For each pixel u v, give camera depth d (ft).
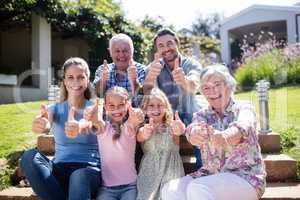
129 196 9.07
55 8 34.60
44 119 8.89
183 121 10.86
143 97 10.29
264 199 9.41
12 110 19.90
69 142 9.57
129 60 11.53
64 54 43.91
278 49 34.73
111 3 43.83
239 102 8.82
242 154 8.18
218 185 7.73
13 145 13.35
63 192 8.86
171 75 11.28
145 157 9.65
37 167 8.64
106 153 9.37
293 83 28.50
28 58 44.27
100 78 11.42
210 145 8.36
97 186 9.15
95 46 38.75
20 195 10.10
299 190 9.92
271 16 55.31
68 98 9.86
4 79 30.76
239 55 61.67
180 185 8.32
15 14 35.63
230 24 59.82
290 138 12.91
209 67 9.00
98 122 9.34
